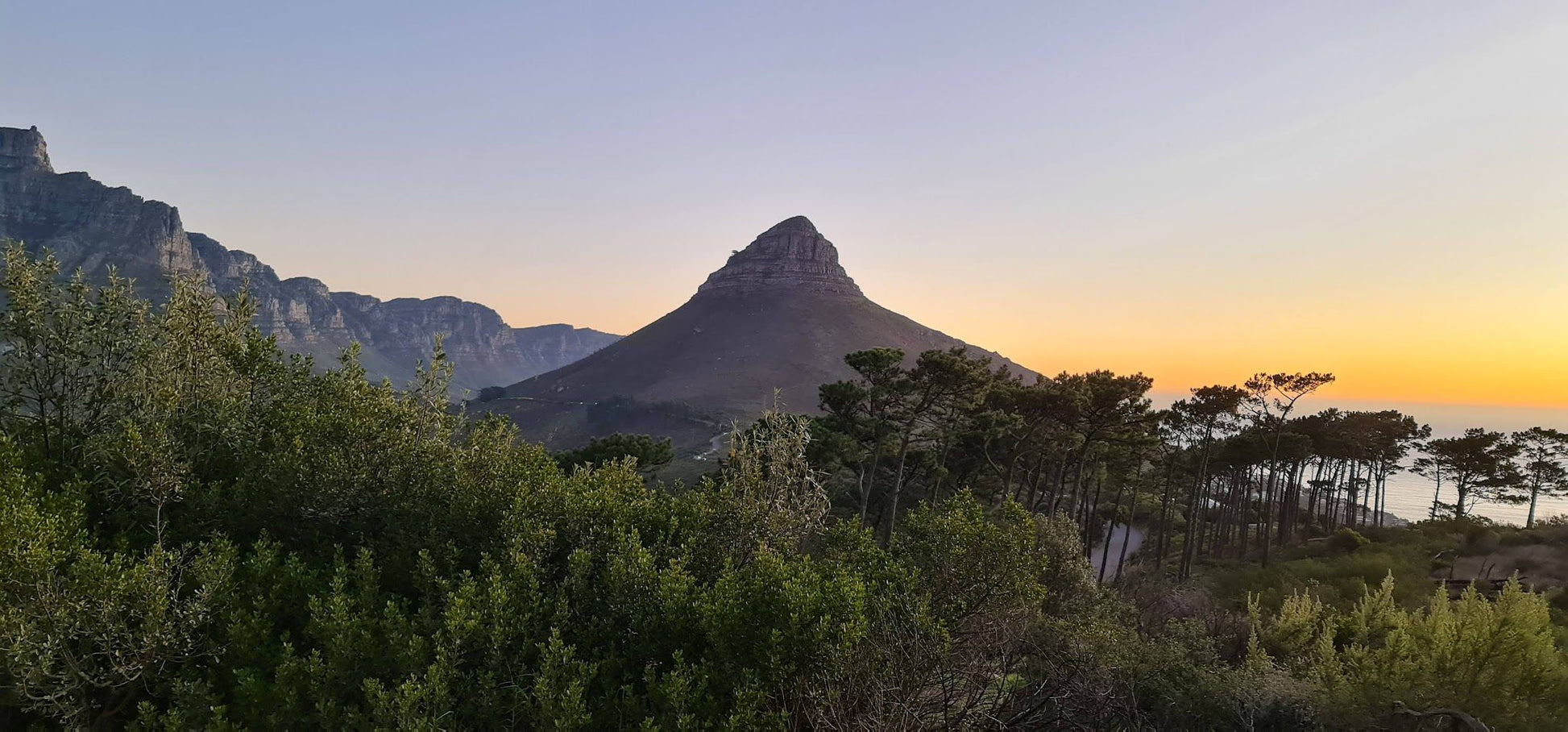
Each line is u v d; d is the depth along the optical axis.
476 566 12.19
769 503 13.77
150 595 8.80
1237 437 42.66
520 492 12.70
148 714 8.64
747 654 9.65
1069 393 31.92
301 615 10.47
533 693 8.85
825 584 10.45
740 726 8.38
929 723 8.24
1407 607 19.64
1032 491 42.97
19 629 7.82
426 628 9.87
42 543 8.54
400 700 8.20
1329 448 47.44
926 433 33.16
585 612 10.85
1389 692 9.46
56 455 12.89
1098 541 54.50
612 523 12.70
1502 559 27.19
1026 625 11.26
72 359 12.66
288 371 15.54
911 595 10.82
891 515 31.98
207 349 13.52
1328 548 36.62
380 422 13.44
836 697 8.16
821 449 28.36
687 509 13.71
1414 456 55.47
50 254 12.80
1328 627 12.77
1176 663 10.22
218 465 13.28
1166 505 42.34
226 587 9.84
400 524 12.20
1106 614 15.50
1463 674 9.59
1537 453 47.00
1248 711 9.41
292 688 8.78
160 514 10.84
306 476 11.87
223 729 8.47
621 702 9.30
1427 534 35.72
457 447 14.82
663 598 10.27
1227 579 28.64
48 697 8.15
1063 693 9.45
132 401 12.66
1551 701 9.24
